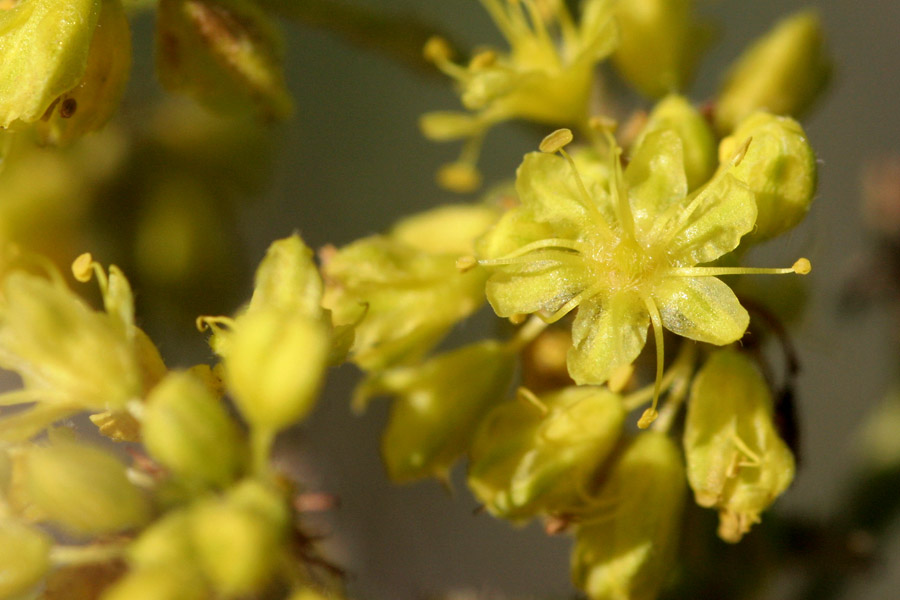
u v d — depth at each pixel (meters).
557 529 0.05
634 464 0.05
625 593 0.05
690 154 0.05
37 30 0.05
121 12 0.05
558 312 0.05
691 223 0.05
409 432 0.05
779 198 0.05
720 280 0.05
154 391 0.05
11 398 0.05
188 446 0.05
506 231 0.05
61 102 0.05
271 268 0.05
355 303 0.05
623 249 0.05
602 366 0.05
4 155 0.05
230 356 0.05
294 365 0.05
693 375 0.05
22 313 0.05
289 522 0.05
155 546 0.05
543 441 0.05
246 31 0.05
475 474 0.05
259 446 0.05
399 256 0.05
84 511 0.05
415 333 0.05
